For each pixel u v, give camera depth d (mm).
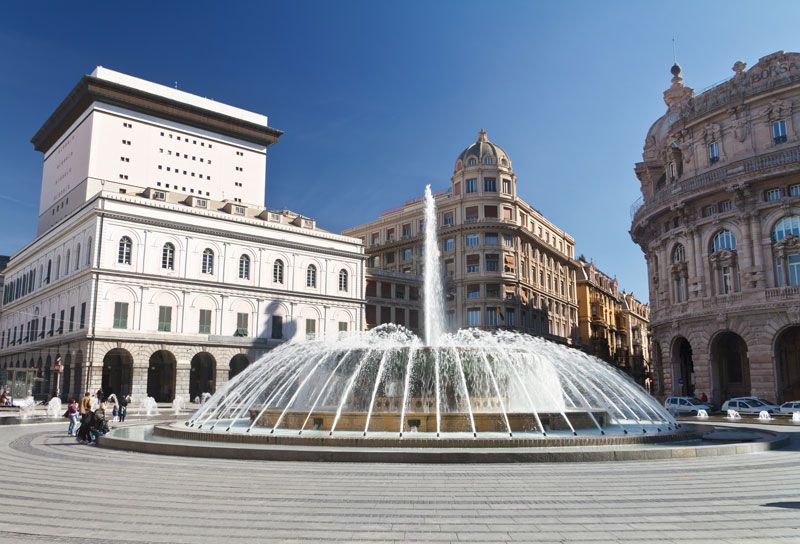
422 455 14203
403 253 86812
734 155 45562
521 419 18406
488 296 75938
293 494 10688
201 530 8289
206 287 58906
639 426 21906
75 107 73688
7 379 60938
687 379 51938
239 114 85250
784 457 15625
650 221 52438
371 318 75812
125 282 54281
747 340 42625
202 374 61656
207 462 14578
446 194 84688
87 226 55969
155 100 73875
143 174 73312
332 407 21875
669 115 60125
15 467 14062
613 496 10578
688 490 11109
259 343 61094
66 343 56406
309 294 65812
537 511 9461
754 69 45562
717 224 45500
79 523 8656
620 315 122812
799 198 40875
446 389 20750
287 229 65688
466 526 8547
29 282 70500
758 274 42406
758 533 8188
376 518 9008
